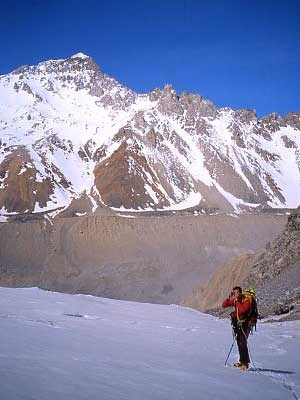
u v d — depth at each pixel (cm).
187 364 966
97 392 606
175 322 1864
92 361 822
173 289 12006
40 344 923
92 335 1184
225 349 1302
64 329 1218
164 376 797
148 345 1158
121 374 750
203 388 754
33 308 1661
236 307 1074
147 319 1822
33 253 14475
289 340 1727
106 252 14425
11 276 13275
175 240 15250
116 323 1562
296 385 930
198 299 6153
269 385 880
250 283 4434
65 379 644
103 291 12031
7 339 928
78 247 14575
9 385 558
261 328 2231
